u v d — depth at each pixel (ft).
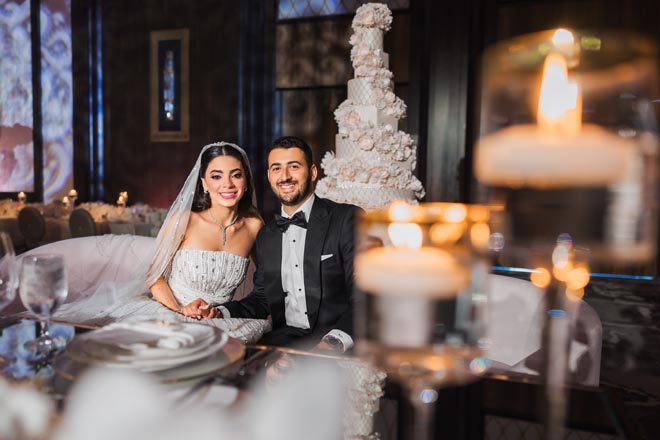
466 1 17.40
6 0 25.71
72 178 25.75
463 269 1.85
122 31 24.41
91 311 7.91
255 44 21.79
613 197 1.01
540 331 5.85
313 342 6.87
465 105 17.71
